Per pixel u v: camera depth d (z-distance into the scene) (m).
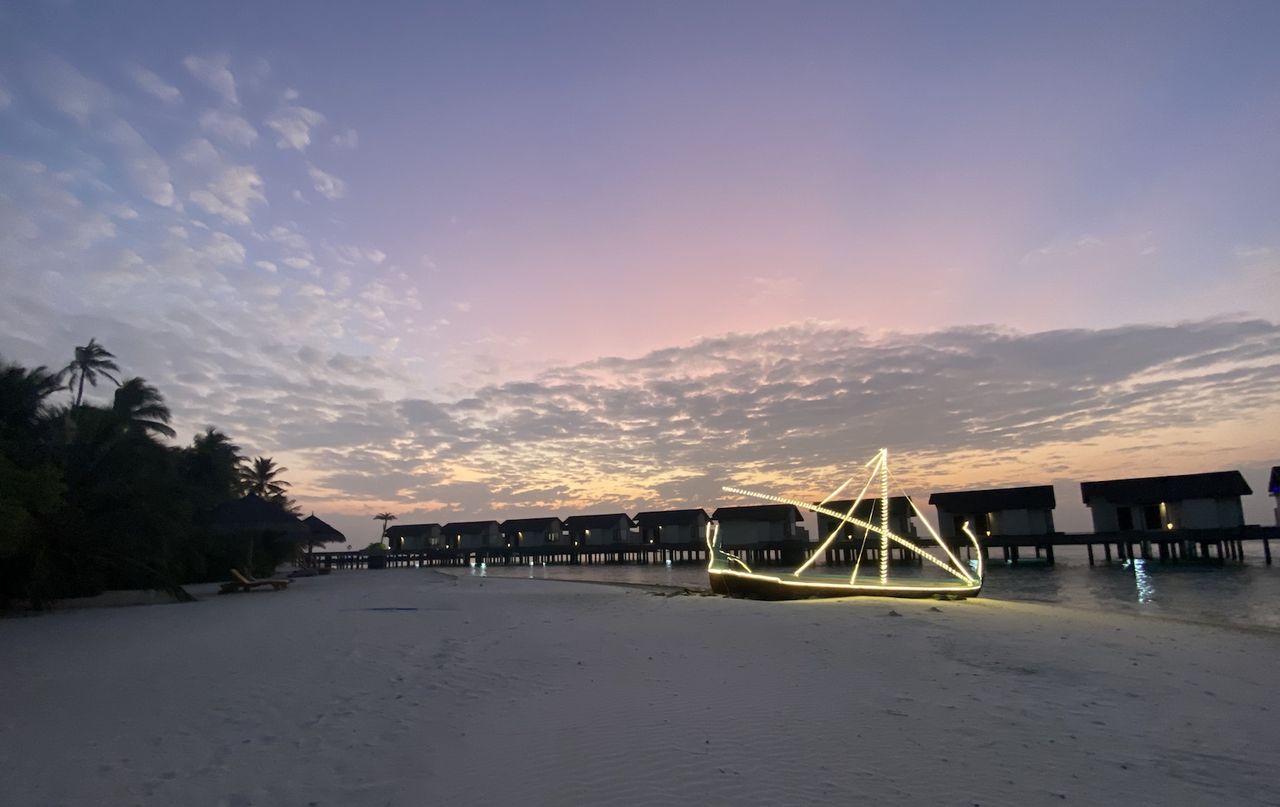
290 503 79.69
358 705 9.17
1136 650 12.94
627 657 12.07
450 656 12.46
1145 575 53.09
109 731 8.19
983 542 63.84
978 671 10.80
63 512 25.38
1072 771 6.60
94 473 27.45
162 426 48.50
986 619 16.75
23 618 22.14
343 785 6.44
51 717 8.83
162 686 10.44
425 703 9.24
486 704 9.17
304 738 7.82
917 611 18.12
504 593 29.80
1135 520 61.25
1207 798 6.03
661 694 9.45
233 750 7.45
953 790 6.11
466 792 6.21
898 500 69.62
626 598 24.81
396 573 67.38
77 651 14.21
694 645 13.10
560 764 6.86
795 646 12.82
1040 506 62.44
